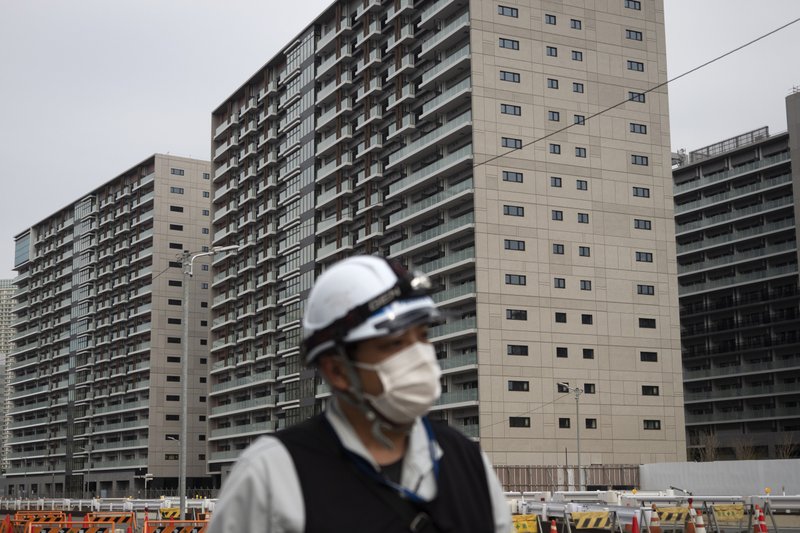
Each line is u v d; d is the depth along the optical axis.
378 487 2.31
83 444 140.75
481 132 76.38
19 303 169.75
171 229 130.62
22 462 159.75
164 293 128.38
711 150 115.94
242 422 109.44
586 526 23.16
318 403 93.50
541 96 78.88
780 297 101.69
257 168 111.62
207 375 121.69
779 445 93.94
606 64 81.81
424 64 84.38
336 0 95.94
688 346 109.38
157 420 124.00
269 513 2.26
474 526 2.40
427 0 84.12
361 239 89.50
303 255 99.75
